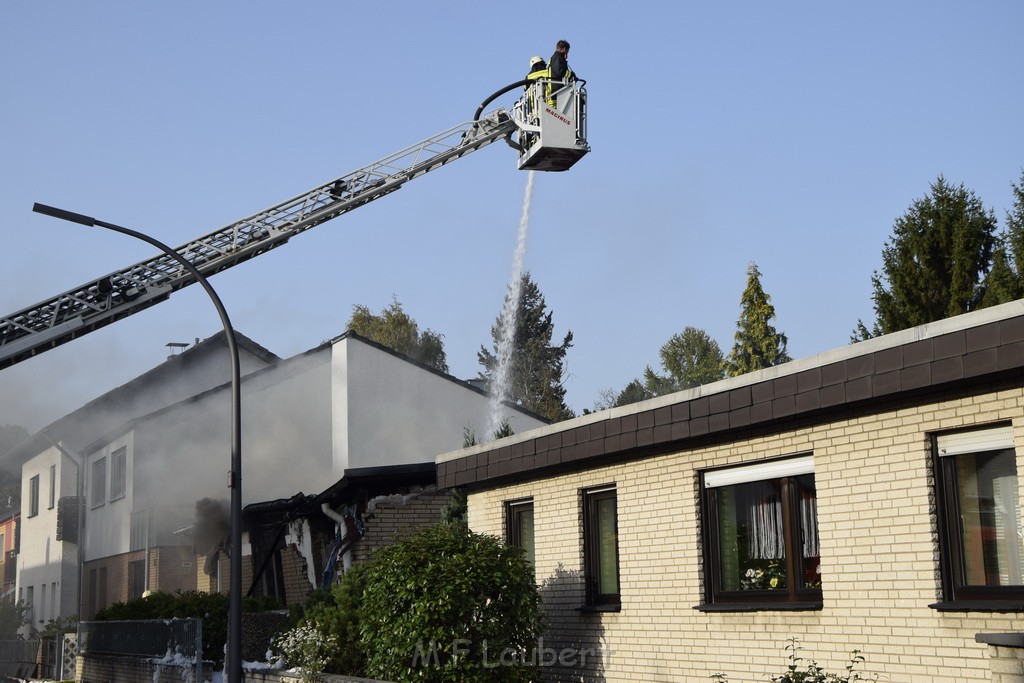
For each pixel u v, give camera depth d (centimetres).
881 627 851
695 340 6762
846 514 889
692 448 1077
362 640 1195
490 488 1438
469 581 1126
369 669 1169
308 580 2045
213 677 1562
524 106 1781
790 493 970
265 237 1809
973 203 2870
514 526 1405
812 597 937
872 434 870
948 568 812
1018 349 718
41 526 4122
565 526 1276
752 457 997
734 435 1022
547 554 1304
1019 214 2652
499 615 1141
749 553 1017
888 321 2908
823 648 904
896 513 845
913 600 826
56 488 3912
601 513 1240
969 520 803
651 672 1112
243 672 1428
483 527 1443
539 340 6191
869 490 870
